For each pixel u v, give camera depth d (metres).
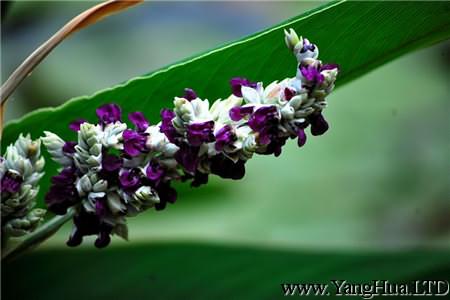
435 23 0.76
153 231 1.17
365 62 0.78
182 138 0.67
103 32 1.85
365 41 0.77
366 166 1.81
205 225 1.43
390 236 1.74
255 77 0.76
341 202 1.74
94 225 0.69
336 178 1.78
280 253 0.83
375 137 1.85
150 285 0.81
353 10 0.73
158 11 1.93
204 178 0.69
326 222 1.72
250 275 0.81
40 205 0.79
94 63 1.80
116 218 0.69
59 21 1.67
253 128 0.67
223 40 1.94
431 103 1.88
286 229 1.66
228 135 0.67
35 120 0.75
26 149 0.69
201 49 1.90
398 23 0.75
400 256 0.82
